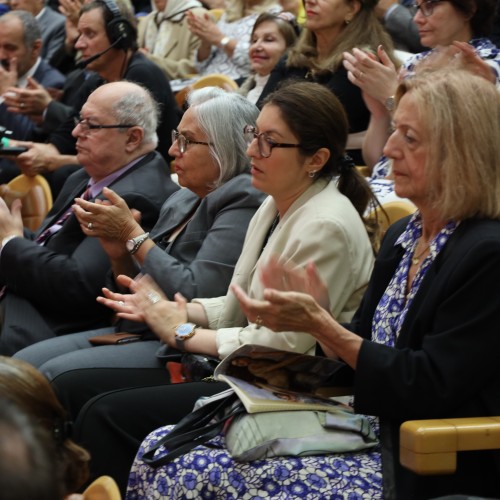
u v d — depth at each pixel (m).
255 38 5.73
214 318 3.28
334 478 2.39
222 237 3.54
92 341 3.63
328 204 2.99
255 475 2.39
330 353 2.78
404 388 2.31
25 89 6.11
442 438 2.11
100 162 4.27
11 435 0.89
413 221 2.65
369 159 4.44
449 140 2.39
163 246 3.85
